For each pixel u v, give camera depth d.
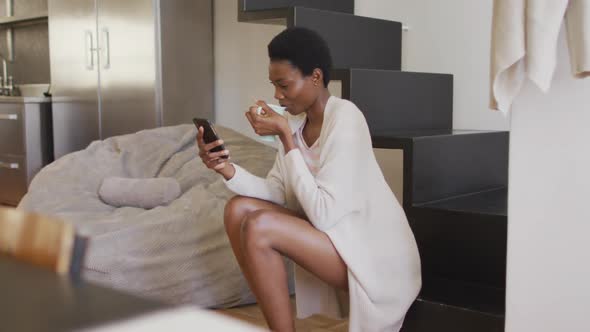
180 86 4.59
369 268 2.01
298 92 2.07
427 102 3.19
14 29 6.44
